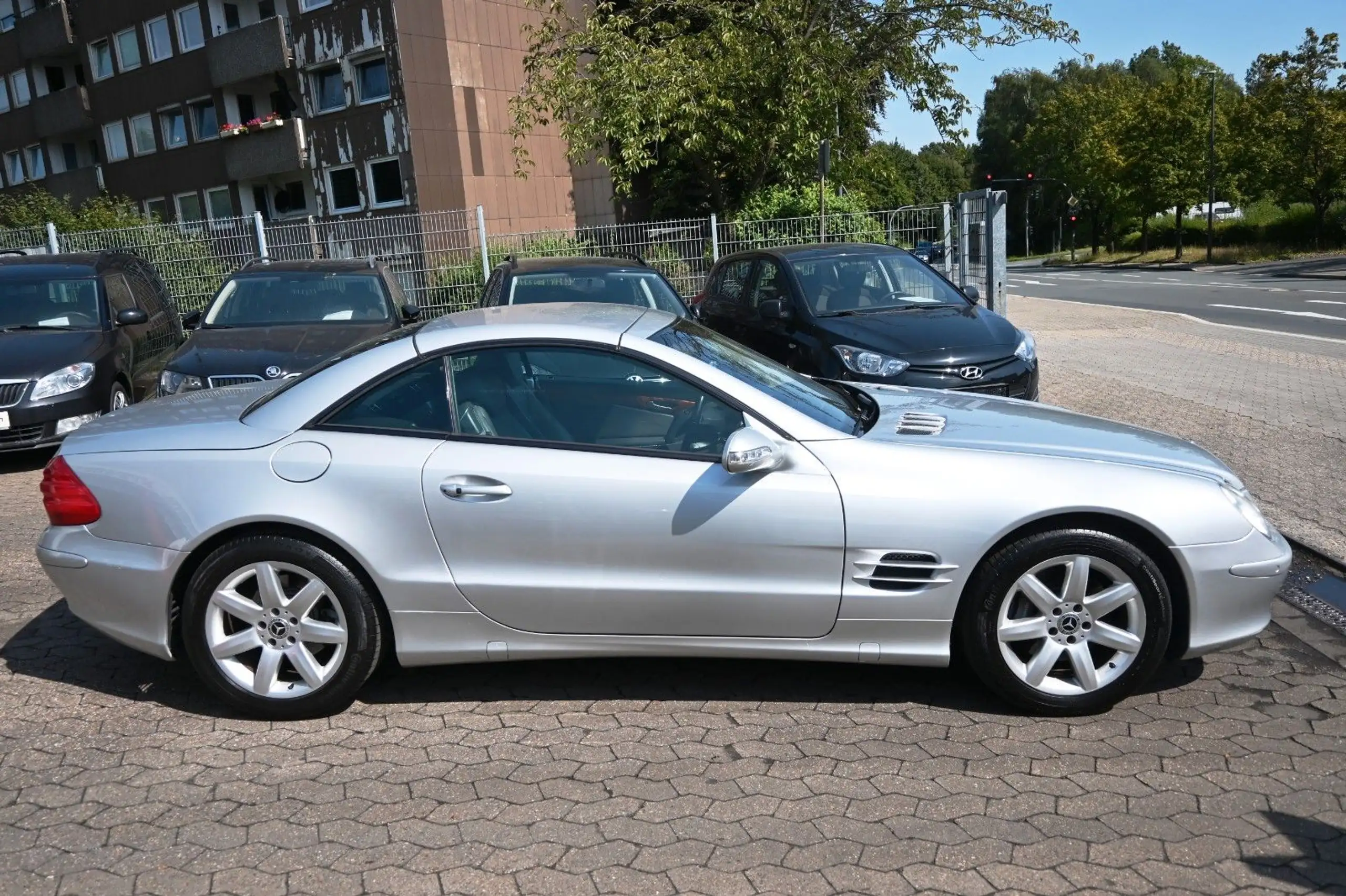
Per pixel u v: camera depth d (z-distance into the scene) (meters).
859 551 3.61
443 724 3.72
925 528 3.59
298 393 3.86
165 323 10.99
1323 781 3.20
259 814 3.13
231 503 3.65
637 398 3.77
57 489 3.82
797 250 9.24
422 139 27.38
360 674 3.73
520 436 3.73
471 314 4.28
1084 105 76.06
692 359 3.84
